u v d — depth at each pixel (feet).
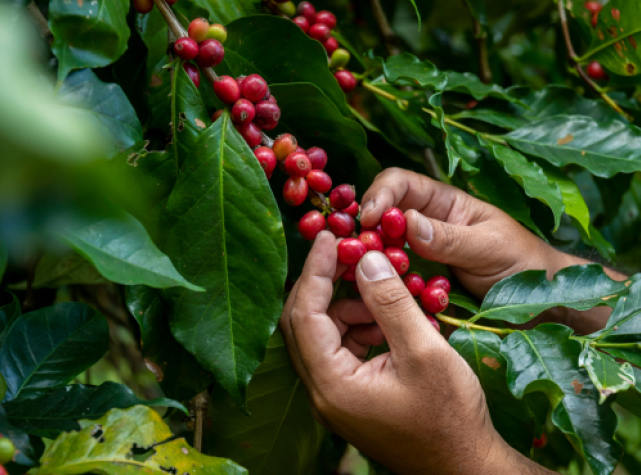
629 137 4.19
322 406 3.27
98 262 2.15
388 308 3.13
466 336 3.31
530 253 3.90
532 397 3.38
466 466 3.19
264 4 4.23
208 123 3.18
